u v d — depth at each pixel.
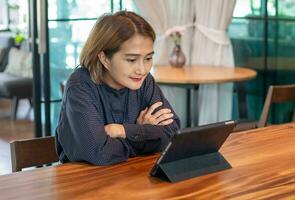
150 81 1.73
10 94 5.48
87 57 1.54
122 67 1.47
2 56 6.04
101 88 1.58
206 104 4.33
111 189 1.24
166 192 1.22
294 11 4.27
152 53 1.49
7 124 5.35
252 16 4.46
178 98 4.29
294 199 1.19
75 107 1.50
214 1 4.16
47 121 3.79
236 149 1.61
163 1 4.07
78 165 1.44
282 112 4.41
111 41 1.46
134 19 1.48
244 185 1.28
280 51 4.44
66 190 1.23
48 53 3.69
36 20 3.60
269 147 1.64
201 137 1.34
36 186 1.26
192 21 4.28
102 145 1.45
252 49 4.52
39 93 3.75
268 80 4.56
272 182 1.30
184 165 1.35
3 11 6.50
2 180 1.30
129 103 1.64
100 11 3.90
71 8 3.77
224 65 4.24
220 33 4.21
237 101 4.48
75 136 1.48
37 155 1.65
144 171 1.39
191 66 4.13
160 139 1.59
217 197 1.20
